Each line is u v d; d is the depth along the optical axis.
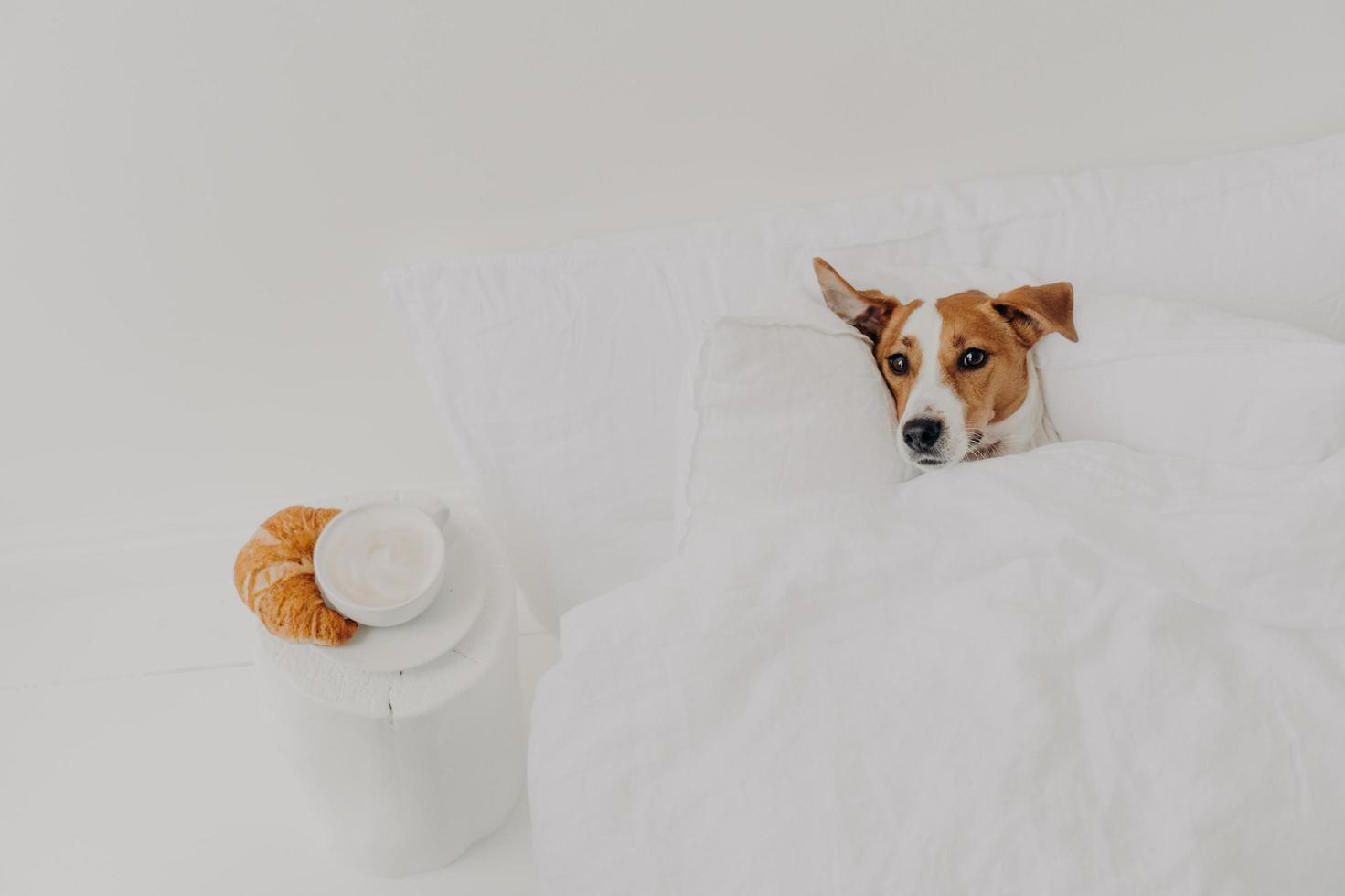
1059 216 0.98
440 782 0.98
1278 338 0.81
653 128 0.98
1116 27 0.94
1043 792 0.68
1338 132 1.05
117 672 1.40
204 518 1.41
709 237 1.00
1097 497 0.79
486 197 1.03
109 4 0.86
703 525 0.84
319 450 1.33
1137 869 0.66
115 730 1.34
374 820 1.03
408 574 0.91
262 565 0.90
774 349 0.82
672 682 0.76
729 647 0.76
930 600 0.77
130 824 1.25
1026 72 0.97
